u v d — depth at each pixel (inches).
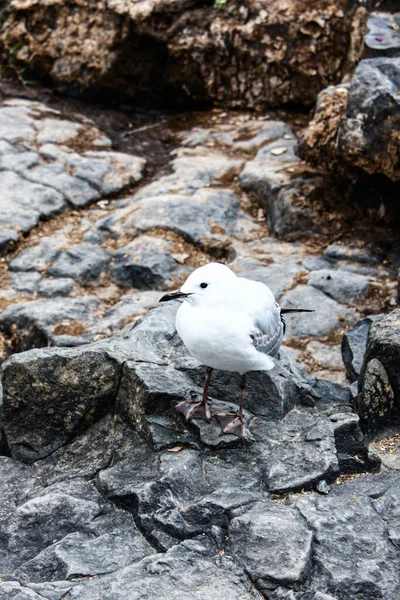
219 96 486.0
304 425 209.6
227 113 483.5
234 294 186.7
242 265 344.8
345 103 370.3
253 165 410.3
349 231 368.2
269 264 345.7
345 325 314.3
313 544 172.2
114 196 409.1
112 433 210.7
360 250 355.3
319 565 168.1
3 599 159.9
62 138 446.3
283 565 166.2
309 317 316.2
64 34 494.0
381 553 170.1
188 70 479.8
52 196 394.3
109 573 169.3
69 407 211.3
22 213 381.4
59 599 160.1
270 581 163.9
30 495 198.7
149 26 470.3
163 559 168.9
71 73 494.0
